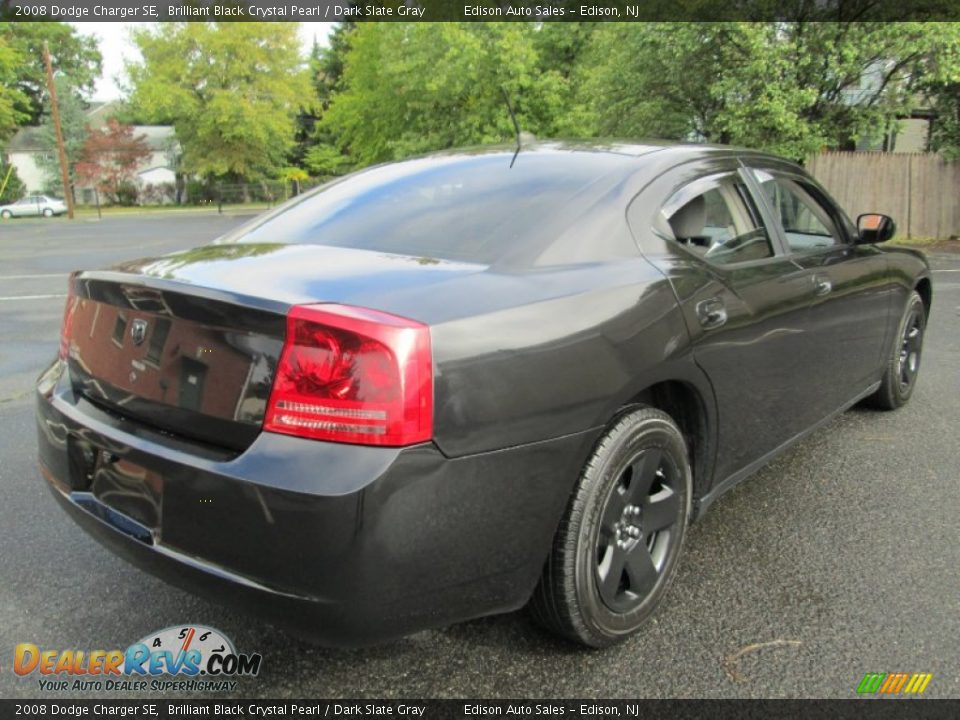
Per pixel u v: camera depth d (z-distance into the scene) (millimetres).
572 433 2090
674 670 2285
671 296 2439
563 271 2293
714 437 2721
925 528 3168
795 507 3367
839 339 3529
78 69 69062
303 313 1791
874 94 13844
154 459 1964
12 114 49438
